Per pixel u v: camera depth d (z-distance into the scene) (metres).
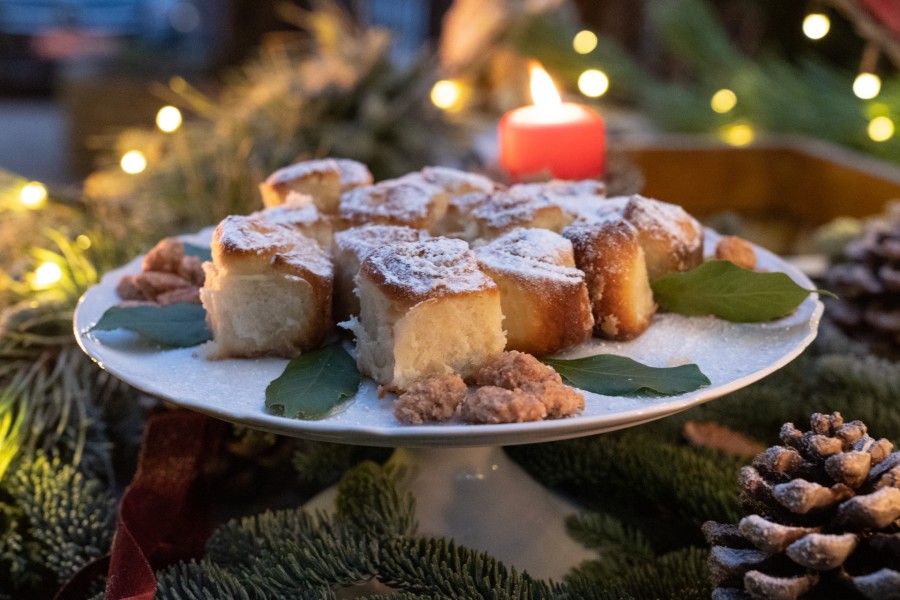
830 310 0.74
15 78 2.76
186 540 0.55
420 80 0.99
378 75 0.97
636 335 0.55
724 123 1.20
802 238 1.00
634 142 1.02
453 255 0.52
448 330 0.50
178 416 0.57
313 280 0.53
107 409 0.63
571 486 0.60
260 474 0.62
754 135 1.12
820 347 0.67
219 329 0.53
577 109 0.73
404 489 0.57
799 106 1.14
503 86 1.36
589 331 0.54
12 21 2.71
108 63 1.93
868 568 0.44
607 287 0.54
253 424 0.48
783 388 0.62
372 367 0.51
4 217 0.73
